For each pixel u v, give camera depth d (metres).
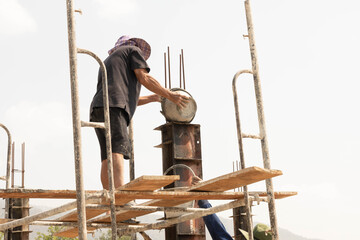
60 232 6.92
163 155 7.13
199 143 6.98
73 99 3.74
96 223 6.00
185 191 4.42
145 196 4.11
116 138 5.15
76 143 3.67
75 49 3.84
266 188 4.41
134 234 6.25
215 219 5.80
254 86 4.53
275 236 4.29
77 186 3.59
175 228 6.87
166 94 6.11
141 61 5.53
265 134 4.39
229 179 3.89
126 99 5.35
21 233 9.92
